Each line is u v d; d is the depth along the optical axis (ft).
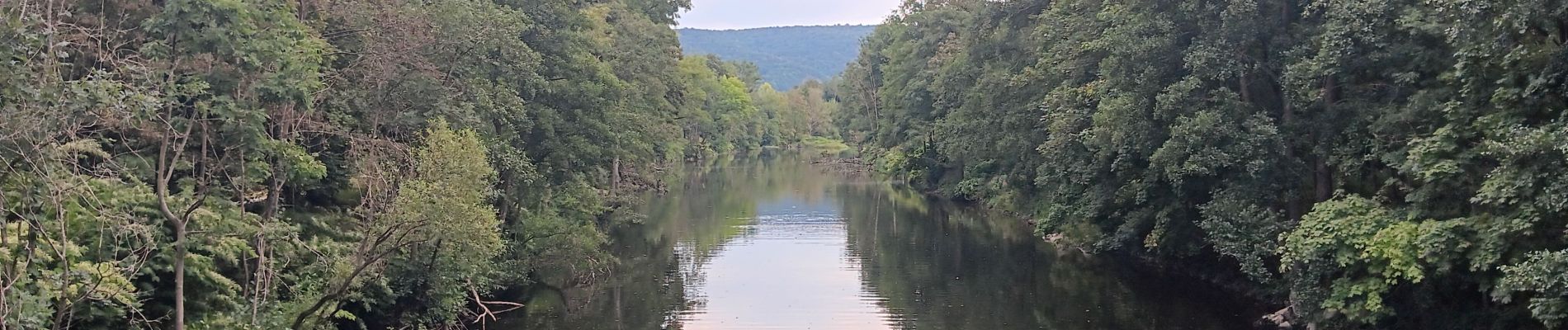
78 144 39.40
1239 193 67.05
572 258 86.79
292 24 52.16
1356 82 64.64
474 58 75.10
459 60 73.05
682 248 121.49
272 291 53.62
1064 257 110.32
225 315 49.11
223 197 53.47
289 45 49.42
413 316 64.23
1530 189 45.37
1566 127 43.27
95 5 50.93
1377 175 64.59
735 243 126.11
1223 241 67.82
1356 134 62.34
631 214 138.92
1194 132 64.69
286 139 56.59
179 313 42.80
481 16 74.33
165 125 45.65
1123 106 73.15
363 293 60.39
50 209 39.88
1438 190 53.62
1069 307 82.89
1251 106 66.85
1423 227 52.11
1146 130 72.74
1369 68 60.90
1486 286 50.34
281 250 54.19
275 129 61.52
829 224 146.00
